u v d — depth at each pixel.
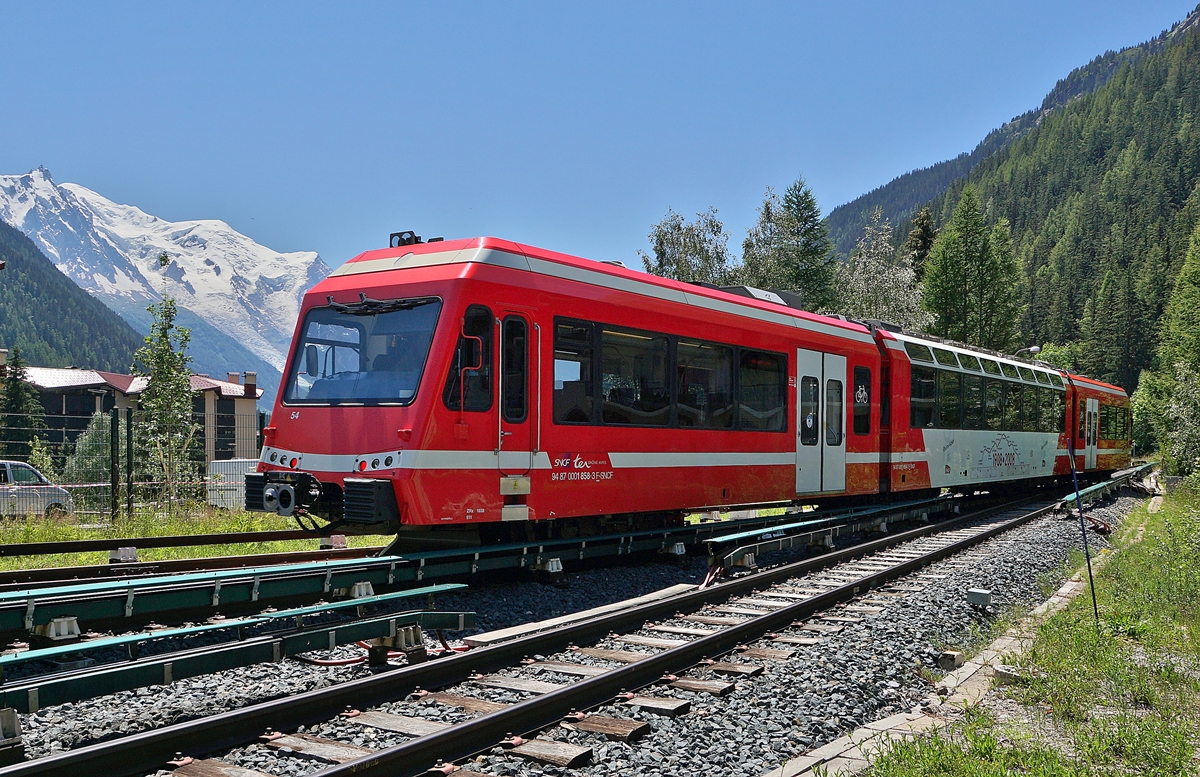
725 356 13.49
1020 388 24.11
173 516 15.55
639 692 6.46
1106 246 168.62
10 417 20.67
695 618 9.12
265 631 8.14
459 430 9.66
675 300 12.66
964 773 4.99
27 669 6.56
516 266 10.41
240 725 5.14
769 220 48.97
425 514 9.32
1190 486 26.67
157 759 4.76
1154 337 125.12
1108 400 33.19
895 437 17.70
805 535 14.30
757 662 7.41
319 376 10.34
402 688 6.11
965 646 8.79
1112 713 6.44
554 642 7.61
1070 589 12.02
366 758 4.57
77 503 16.91
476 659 6.73
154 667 5.42
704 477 12.98
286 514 10.05
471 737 5.17
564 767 5.02
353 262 10.98
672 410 12.45
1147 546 14.77
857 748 5.57
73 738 5.14
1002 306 77.06
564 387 10.82
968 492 24.73
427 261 10.28
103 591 6.93
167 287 21.91
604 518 12.59
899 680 7.37
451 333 9.65
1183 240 150.75
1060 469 27.25
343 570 8.70
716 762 5.27
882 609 9.53
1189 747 5.75
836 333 16.22
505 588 10.48
